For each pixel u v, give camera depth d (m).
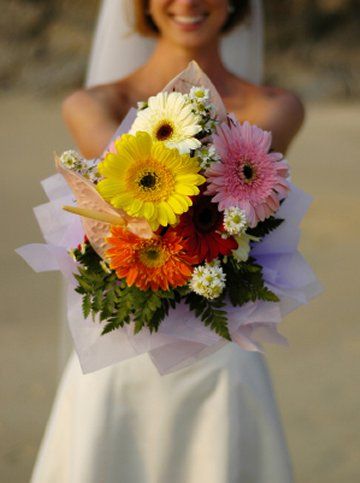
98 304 1.98
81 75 22.89
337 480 3.55
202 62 2.75
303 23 25.25
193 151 1.93
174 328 2.02
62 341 3.00
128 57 3.20
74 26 25.56
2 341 5.12
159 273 1.90
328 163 11.75
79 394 2.32
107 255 1.91
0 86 22.88
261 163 1.92
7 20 25.62
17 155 12.73
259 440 2.29
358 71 23.16
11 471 3.62
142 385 2.26
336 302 5.83
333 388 4.45
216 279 1.89
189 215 1.90
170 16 2.71
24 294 6.07
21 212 8.59
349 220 8.09
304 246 7.28
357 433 3.96
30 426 4.05
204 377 2.26
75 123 2.63
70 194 2.22
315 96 21.69
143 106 2.07
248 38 3.35
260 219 1.95
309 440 3.91
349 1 25.47
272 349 5.01
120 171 1.85
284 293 2.06
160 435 2.26
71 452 2.31
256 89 2.79
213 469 2.23
